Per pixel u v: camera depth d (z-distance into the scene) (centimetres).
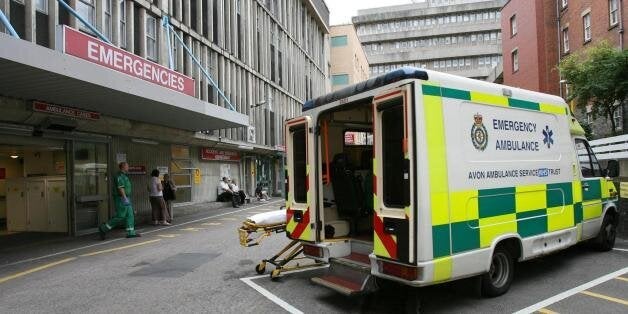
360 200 665
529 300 574
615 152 1125
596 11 2189
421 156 480
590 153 811
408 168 481
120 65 1089
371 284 540
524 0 2909
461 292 598
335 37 5631
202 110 1361
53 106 1123
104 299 623
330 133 678
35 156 1391
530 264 765
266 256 898
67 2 1251
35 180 1311
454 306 555
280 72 3316
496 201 565
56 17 1191
